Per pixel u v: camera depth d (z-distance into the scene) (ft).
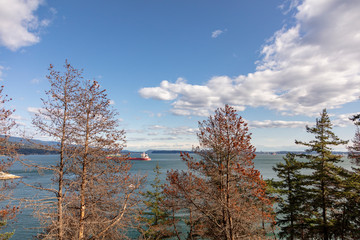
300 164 64.75
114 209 38.11
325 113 62.44
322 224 59.36
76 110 37.04
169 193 46.83
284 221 68.59
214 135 44.47
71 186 35.78
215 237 45.55
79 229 34.47
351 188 56.08
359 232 56.39
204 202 44.42
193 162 45.34
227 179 42.88
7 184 33.91
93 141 37.96
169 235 73.05
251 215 41.22
